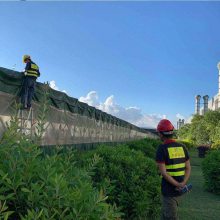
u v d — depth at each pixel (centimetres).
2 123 884
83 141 1816
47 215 220
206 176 1336
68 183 274
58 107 1360
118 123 3206
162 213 580
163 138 587
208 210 977
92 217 239
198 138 6762
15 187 241
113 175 778
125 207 770
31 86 984
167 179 565
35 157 280
